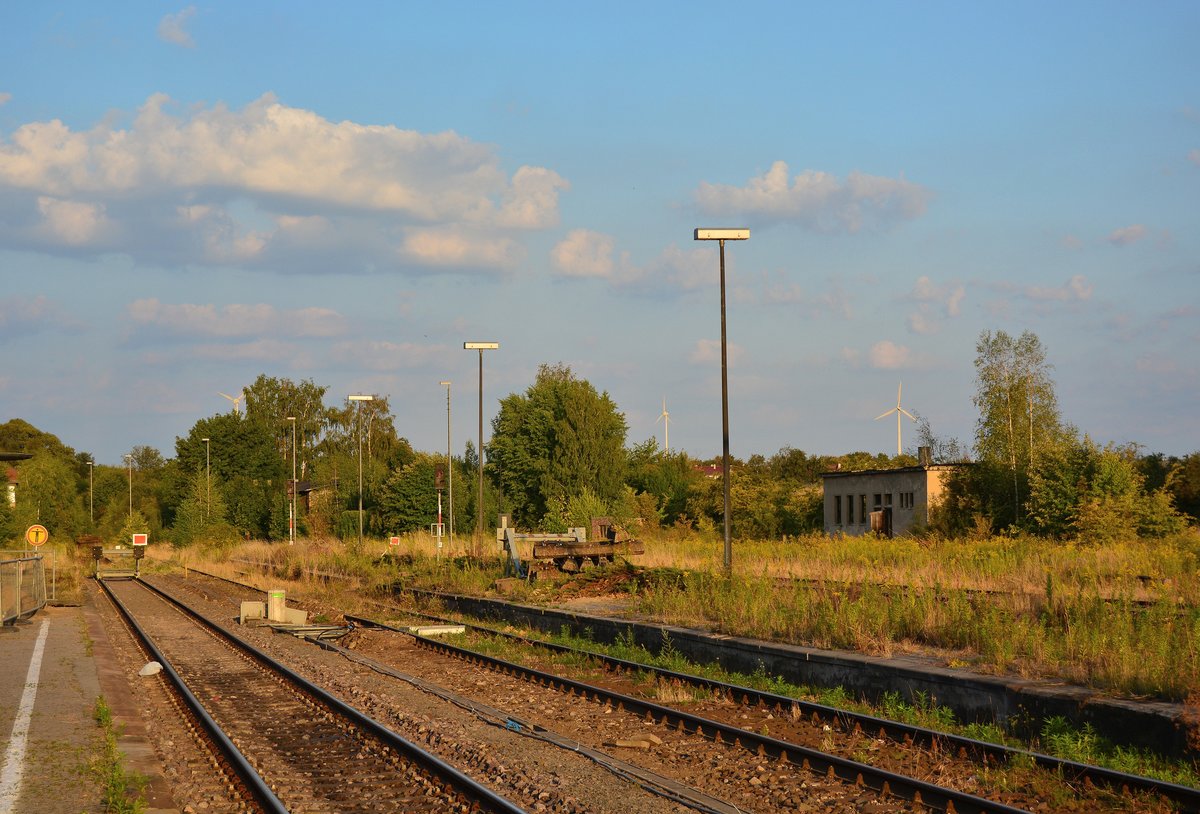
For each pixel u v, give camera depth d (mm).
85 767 11914
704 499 70000
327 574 50281
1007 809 9664
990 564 29438
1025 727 13344
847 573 28891
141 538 64500
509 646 24078
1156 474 48594
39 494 97812
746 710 15266
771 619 20188
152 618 34156
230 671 21391
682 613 23844
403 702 16781
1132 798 10148
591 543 34500
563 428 69062
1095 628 16156
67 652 22781
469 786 10734
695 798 10500
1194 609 17797
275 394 137375
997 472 51219
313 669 21109
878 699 15773
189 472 121500
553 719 15125
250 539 95750
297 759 12883
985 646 16328
